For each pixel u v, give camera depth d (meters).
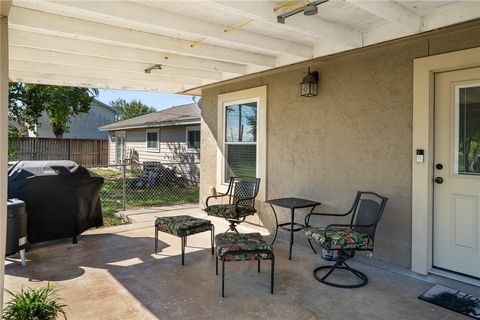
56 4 2.55
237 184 5.44
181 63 4.42
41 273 3.53
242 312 2.70
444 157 3.33
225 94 5.92
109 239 4.84
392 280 3.35
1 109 2.18
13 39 3.36
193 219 4.12
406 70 3.47
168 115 13.41
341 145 4.09
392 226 3.61
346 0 2.50
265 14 2.73
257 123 5.34
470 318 2.62
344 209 4.07
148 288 3.16
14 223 3.62
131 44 3.46
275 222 4.97
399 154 3.55
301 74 4.55
